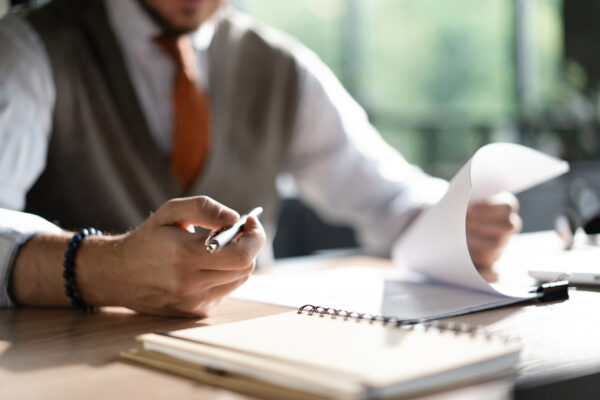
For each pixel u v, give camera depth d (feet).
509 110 16.61
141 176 4.65
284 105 5.28
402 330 1.80
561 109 16.49
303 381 1.38
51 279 2.65
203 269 2.31
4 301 2.73
